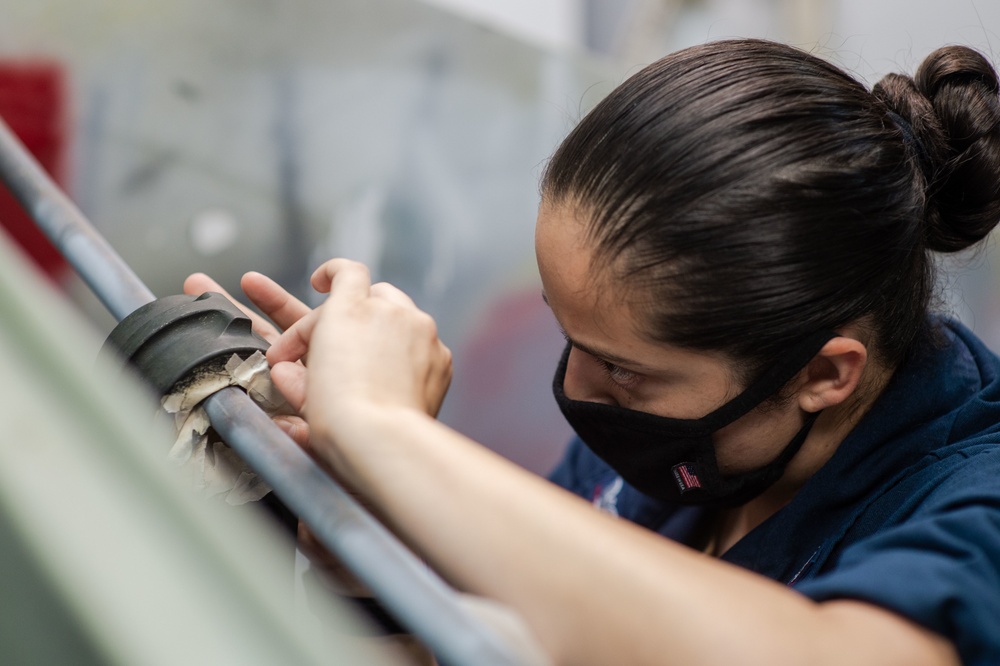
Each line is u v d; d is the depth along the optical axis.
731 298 0.51
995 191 0.57
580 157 0.53
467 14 1.13
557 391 0.60
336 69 1.02
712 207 0.50
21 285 0.24
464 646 0.31
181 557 0.21
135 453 0.22
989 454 0.54
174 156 0.91
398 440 0.42
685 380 0.54
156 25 0.88
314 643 0.21
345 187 1.04
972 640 0.43
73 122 0.84
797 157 0.51
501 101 1.18
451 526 0.40
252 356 0.45
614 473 0.80
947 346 0.62
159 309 0.46
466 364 1.17
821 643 0.39
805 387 0.55
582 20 1.72
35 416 0.21
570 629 0.39
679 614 0.38
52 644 0.19
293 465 0.39
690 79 0.53
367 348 0.46
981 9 1.80
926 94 0.58
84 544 0.20
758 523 0.67
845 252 0.52
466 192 1.15
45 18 0.82
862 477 0.58
